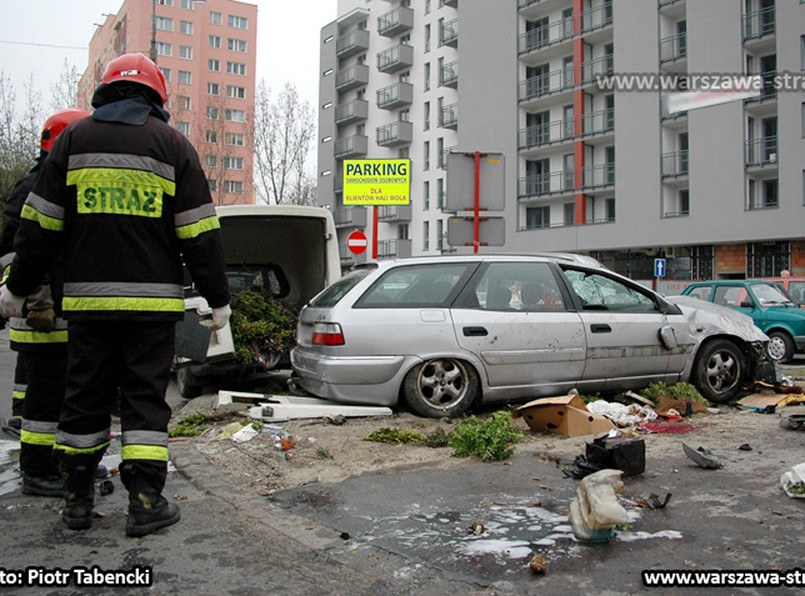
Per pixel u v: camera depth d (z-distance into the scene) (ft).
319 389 21.06
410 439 17.90
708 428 19.27
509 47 130.72
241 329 26.03
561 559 10.37
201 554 10.66
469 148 136.56
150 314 11.14
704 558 10.28
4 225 13.73
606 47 119.24
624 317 23.00
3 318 13.30
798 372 36.65
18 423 19.58
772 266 93.66
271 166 135.95
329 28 187.73
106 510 12.68
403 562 10.37
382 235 171.42
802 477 12.98
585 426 18.44
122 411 11.48
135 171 11.01
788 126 89.40
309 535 11.44
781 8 90.43
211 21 258.98
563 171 123.24
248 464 15.96
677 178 102.63
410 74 165.27
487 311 21.54
